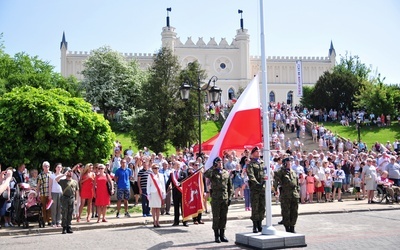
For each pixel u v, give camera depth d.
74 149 21.16
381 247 11.18
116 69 67.94
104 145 22.16
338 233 13.46
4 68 59.00
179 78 38.19
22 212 15.69
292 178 12.97
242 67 96.06
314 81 100.94
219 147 12.59
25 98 20.11
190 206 15.62
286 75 100.06
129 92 67.31
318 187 22.45
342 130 52.62
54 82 64.19
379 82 63.41
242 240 11.74
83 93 66.88
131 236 13.76
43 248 12.08
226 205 12.47
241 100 12.70
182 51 94.44
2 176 14.87
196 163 18.27
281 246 11.08
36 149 20.28
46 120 19.98
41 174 16.38
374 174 21.67
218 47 96.12
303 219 16.97
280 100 98.75
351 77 72.50
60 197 15.70
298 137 43.53
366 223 15.56
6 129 19.89
